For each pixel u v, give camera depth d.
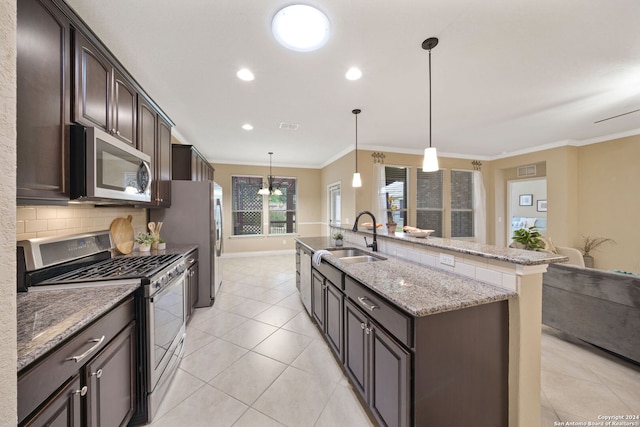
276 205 6.81
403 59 2.06
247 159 6.25
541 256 1.33
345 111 3.18
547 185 4.76
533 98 2.81
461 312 1.20
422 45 1.88
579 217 4.48
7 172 0.57
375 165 4.95
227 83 2.46
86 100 1.43
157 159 2.58
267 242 6.71
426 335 1.13
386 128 3.87
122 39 1.81
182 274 2.14
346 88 2.57
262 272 4.92
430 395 1.14
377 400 1.38
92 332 1.11
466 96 2.75
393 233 2.46
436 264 1.80
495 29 1.72
